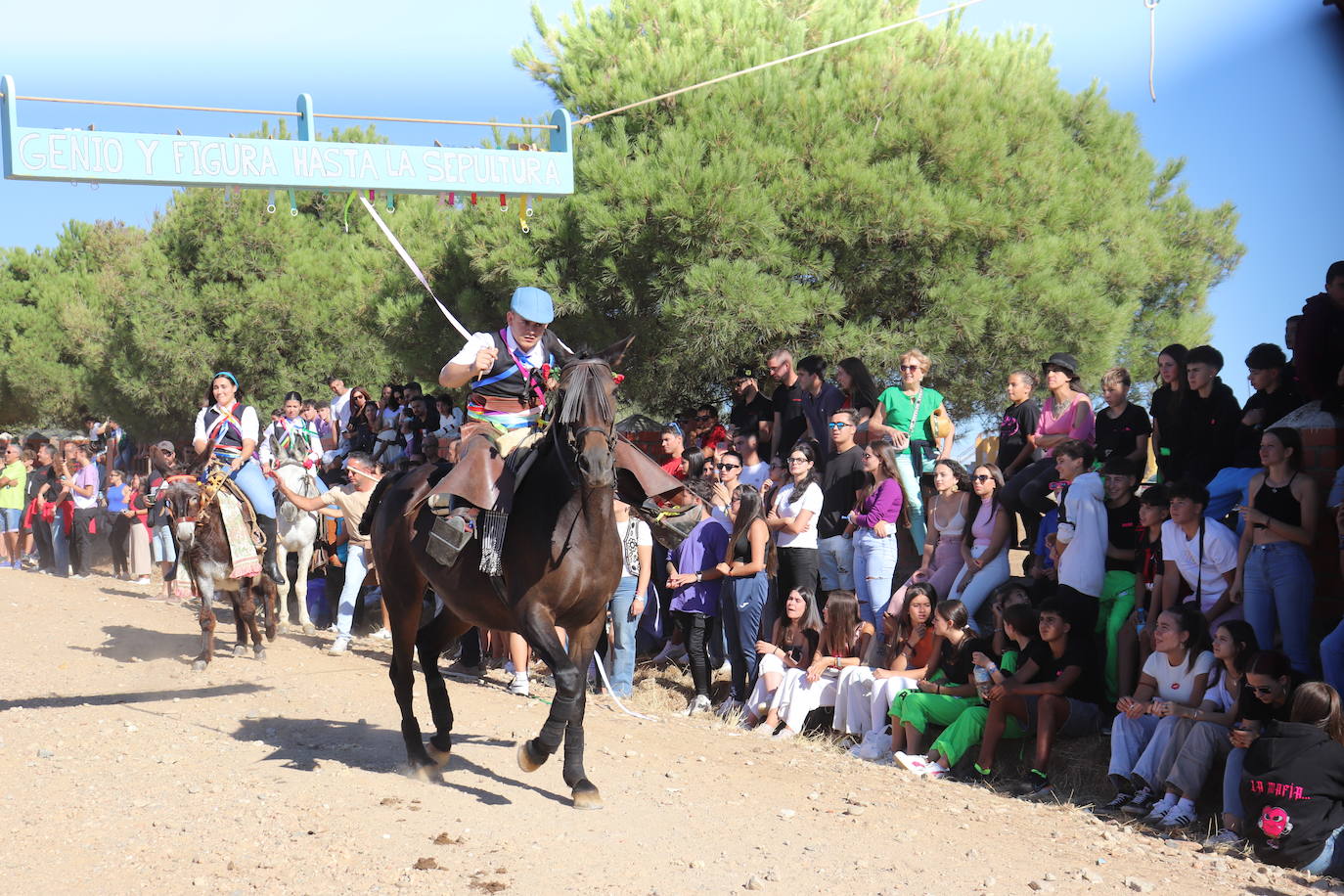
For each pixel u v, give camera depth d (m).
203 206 25.70
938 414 10.70
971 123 13.59
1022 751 8.15
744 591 9.99
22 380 32.91
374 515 7.59
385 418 17.02
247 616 11.15
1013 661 8.12
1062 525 8.36
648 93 13.80
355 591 12.15
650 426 15.73
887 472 9.81
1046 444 9.72
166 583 16.05
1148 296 18.72
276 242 25.75
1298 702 6.45
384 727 8.32
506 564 6.11
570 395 5.71
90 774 6.77
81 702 9.05
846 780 7.64
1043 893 5.29
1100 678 8.49
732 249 13.13
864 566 9.81
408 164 7.42
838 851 5.81
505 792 6.56
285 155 7.10
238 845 5.50
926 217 13.03
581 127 14.35
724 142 13.45
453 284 16.48
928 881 5.39
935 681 8.67
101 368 28.17
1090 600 8.16
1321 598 7.87
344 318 24.91
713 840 5.88
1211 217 19.36
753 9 14.55
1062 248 14.22
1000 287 13.75
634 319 14.31
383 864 5.23
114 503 19.14
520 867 5.25
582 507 5.97
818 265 13.41
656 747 8.26
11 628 12.55
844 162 13.21
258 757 7.27
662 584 11.85
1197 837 6.68
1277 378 8.36
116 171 6.72
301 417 17.39
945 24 15.28
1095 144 16.66
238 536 10.72
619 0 15.12
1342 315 7.68
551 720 6.01
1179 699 7.29
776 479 10.98
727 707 10.00
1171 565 7.91
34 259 36.75
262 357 25.45
